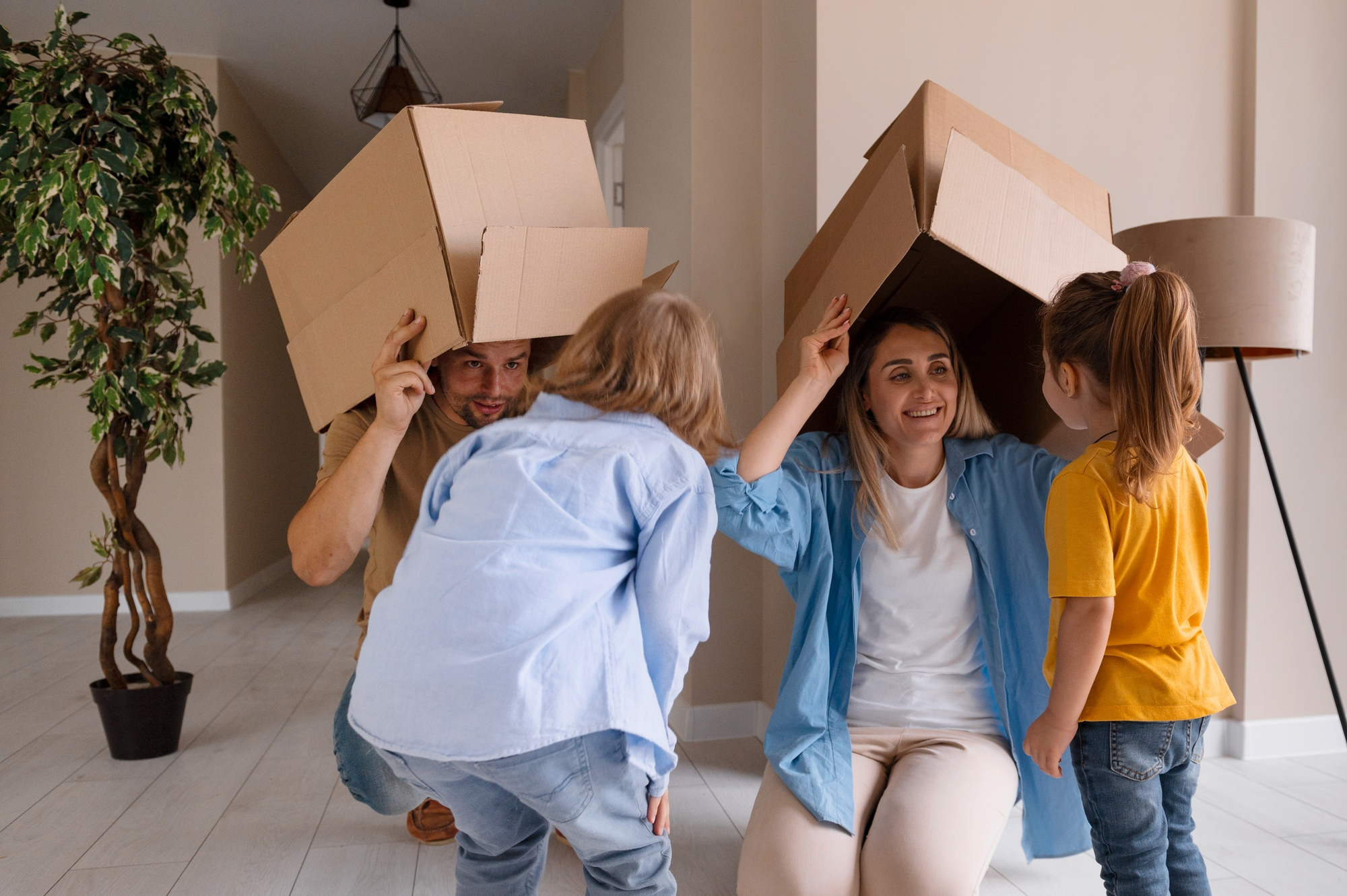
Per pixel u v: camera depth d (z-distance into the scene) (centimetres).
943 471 163
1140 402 114
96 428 230
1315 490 237
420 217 130
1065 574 118
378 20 421
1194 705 118
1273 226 171
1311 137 236
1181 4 236
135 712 235
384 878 171
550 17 420
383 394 128
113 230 220
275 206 264
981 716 159
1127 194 232
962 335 191
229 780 223
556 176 140
